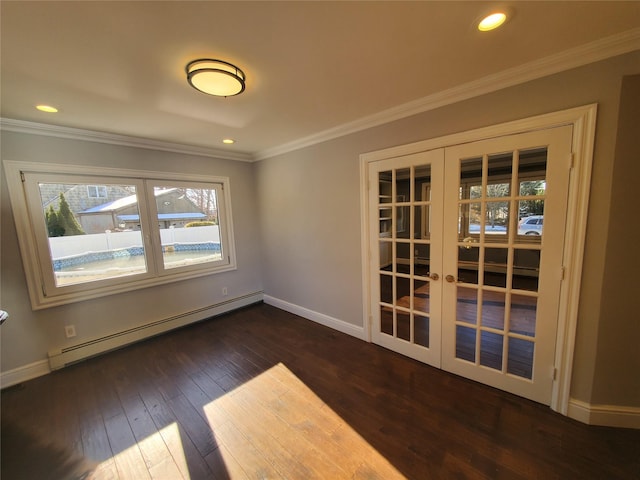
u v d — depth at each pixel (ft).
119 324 9.65
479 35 4.44
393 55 4.95
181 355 9.02
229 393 7.06
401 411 6.19
